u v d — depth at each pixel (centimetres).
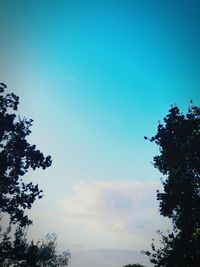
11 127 2658
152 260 2259
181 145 2603
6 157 2606
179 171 2572
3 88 2719
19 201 2670
